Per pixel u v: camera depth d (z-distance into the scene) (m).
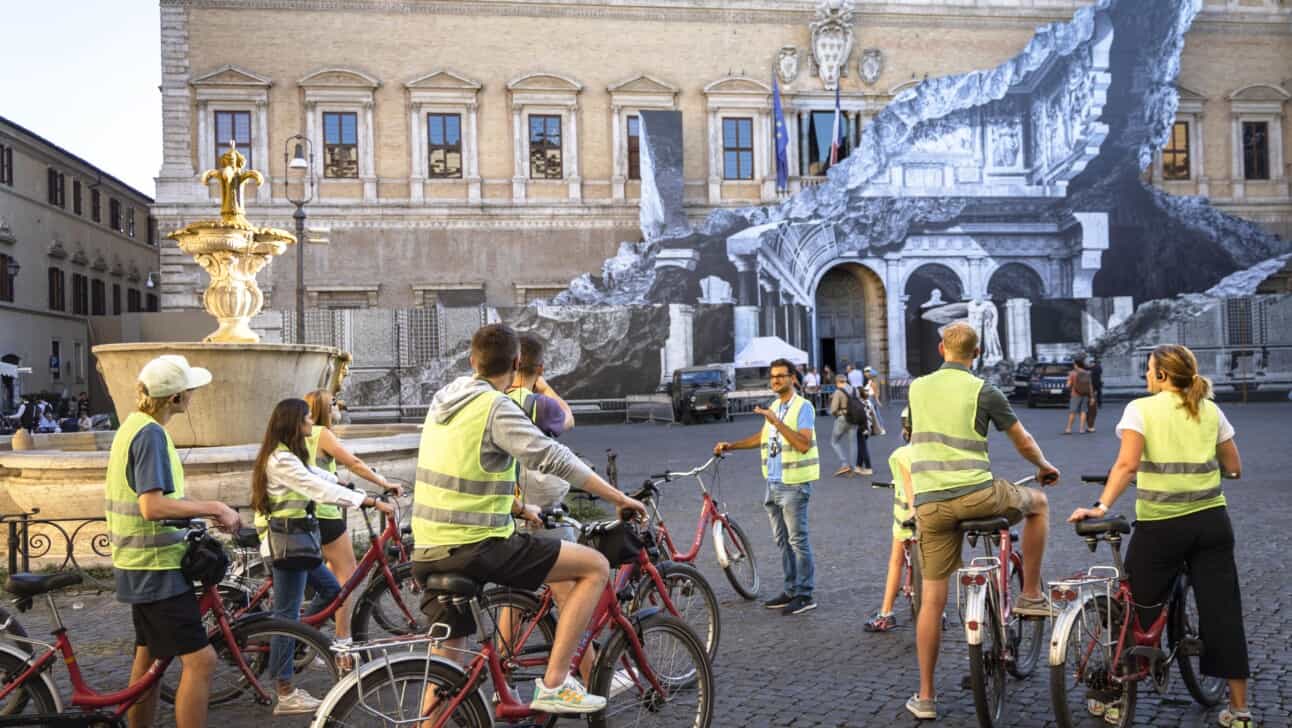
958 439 6.22
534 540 4.99
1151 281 45.50
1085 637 5.84
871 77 47.25
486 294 44.94
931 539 6.29
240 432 13.67
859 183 45.16
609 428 37.19
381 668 4.54
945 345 6.49
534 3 45.47
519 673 5.41
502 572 4.90
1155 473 5.85
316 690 6.89
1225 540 5.84
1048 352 44.81
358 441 13.20
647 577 6.27
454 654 5.08
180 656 5.36
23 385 49.81
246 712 6.43
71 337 55.44
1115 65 45.59
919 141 45.44
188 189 42.59
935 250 45.53
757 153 46.69
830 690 6.91
